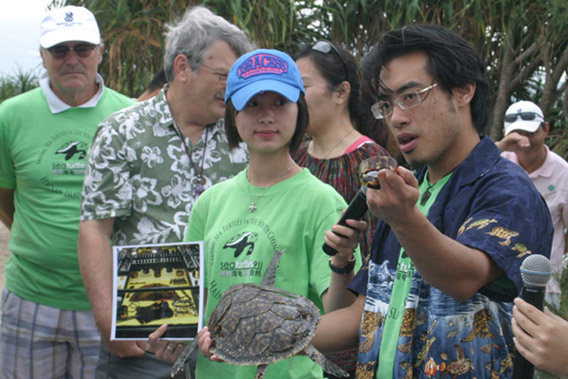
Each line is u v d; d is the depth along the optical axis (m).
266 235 2.31
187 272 2.45
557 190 4.64
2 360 3.75
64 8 3.71
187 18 3.09
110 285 2.97
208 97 2.98
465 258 1.62
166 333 2.43
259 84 2.25
